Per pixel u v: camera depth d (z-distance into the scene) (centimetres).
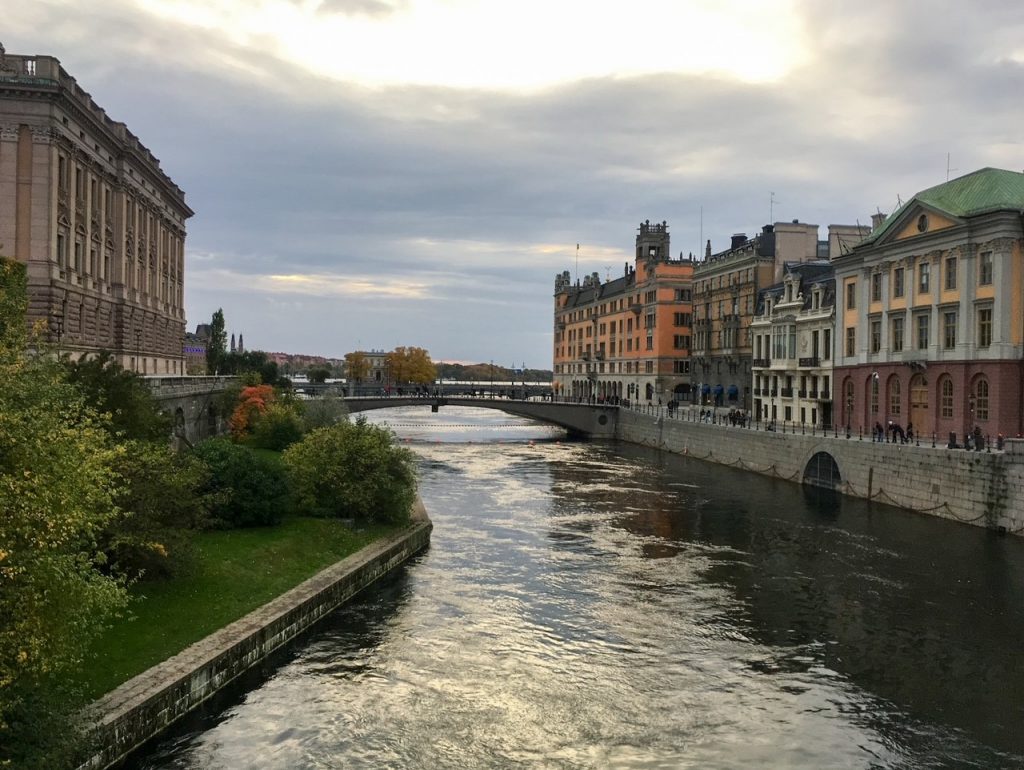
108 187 7838
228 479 3703
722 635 2989
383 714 2327
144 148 8975
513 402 11538
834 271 7581
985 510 4766
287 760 2064
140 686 2152
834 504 5731
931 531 4744
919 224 6294
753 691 2508
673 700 2441
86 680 2128
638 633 3005
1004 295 5497
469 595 3447
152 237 9575
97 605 1791
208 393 7100
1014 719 2330
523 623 3102
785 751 2144
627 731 2247
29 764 1538
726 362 10719
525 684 2545
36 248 6053
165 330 10212
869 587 3594
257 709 2331
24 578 1523
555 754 2122
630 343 13912
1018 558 4078
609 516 5272
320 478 4219
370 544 3909
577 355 16950
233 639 2530
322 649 2795
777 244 9862
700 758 2108
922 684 2562
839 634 2998
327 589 3148
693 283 12012
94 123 6931
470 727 2259
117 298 7950
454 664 2694
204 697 2328
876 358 6856
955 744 2184
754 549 4325
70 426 2245
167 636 2489
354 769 2033
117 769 1964
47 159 6088
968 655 2797
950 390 5959
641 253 13588
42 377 2042
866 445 5916
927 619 3161
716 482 6869
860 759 2106
